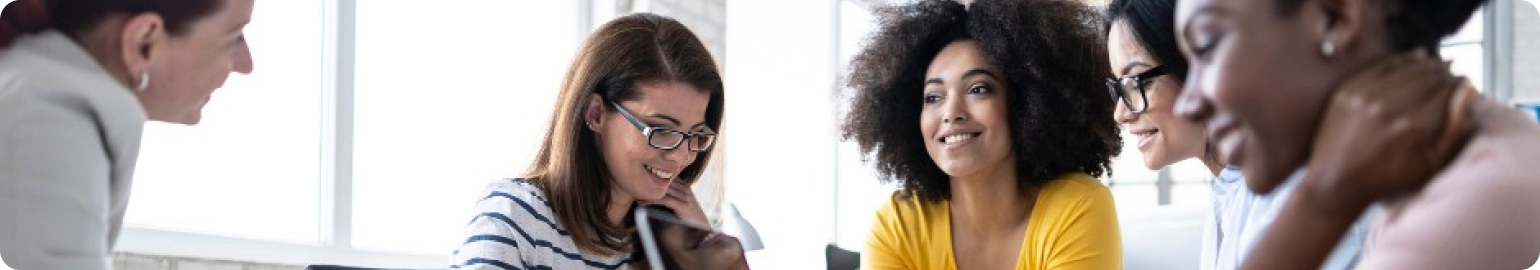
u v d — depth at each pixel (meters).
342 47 4.71
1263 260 0.55
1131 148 7.82
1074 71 2.21
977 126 2.16
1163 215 2.37
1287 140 0.53
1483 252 0.55
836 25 7.53
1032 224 2.22
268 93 4.51
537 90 5.76
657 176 1.97
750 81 7.09
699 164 2.05
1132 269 2.34
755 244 2.05
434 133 5.32
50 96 1.03
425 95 5.29
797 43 7.38
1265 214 1.01
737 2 6.99
